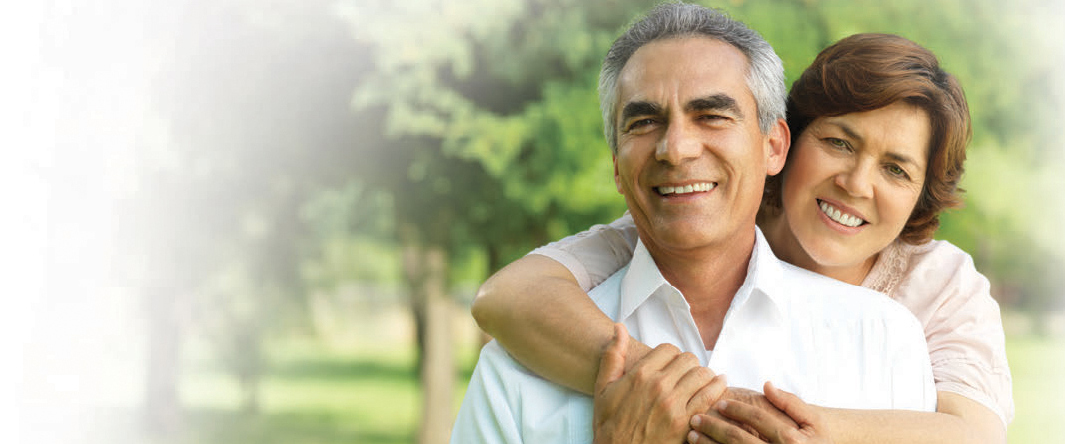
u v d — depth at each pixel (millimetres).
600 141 8039
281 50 8773
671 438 1928
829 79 2363
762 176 2152
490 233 9258
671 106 2037
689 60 2053
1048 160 8219
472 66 8391
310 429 17000
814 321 2217
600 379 2014
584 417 2152
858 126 2346
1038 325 24984
